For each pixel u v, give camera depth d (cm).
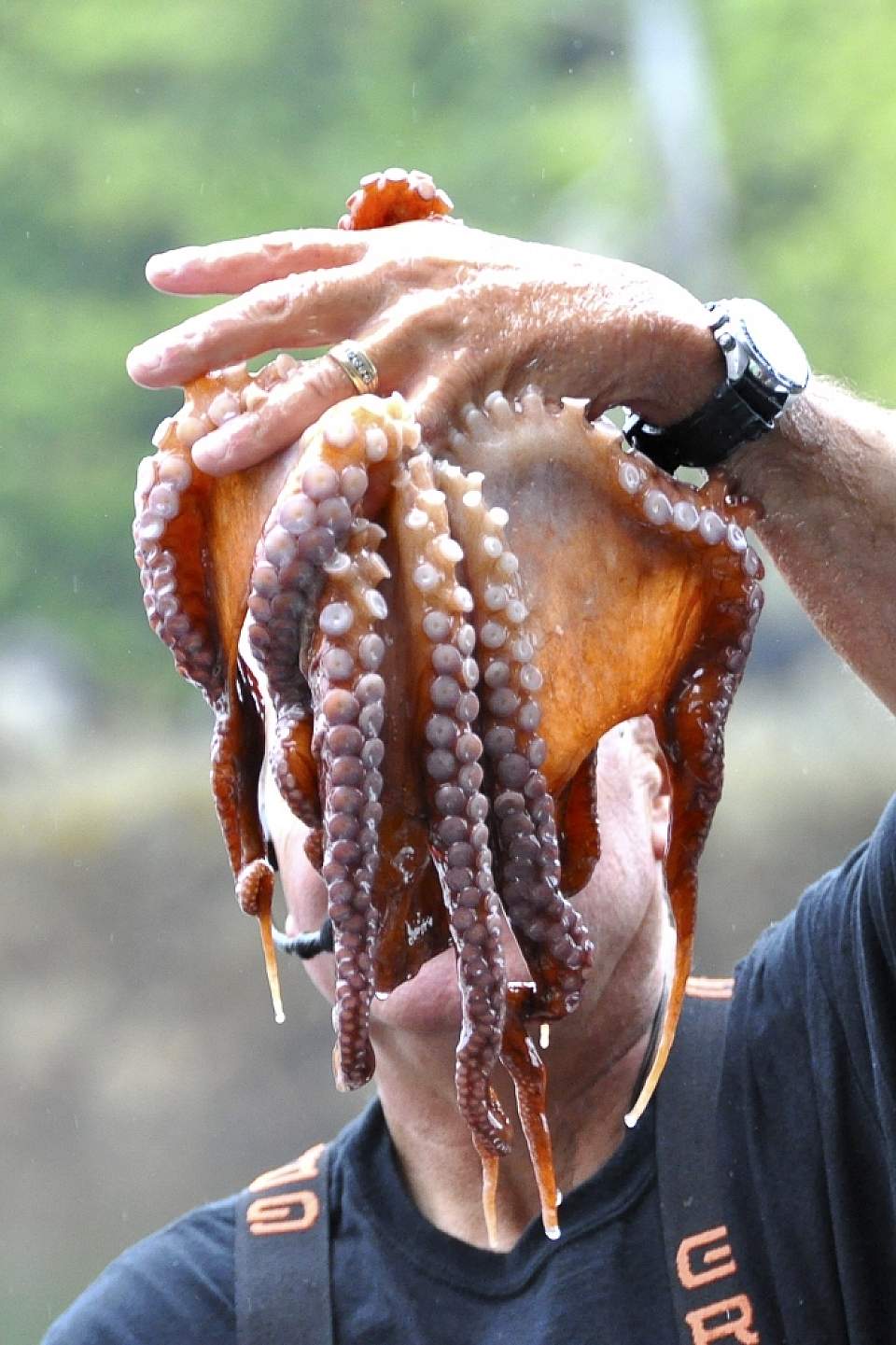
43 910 1142
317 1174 228
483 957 192
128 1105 1104
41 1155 1077
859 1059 217
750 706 1210
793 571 210
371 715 190
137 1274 228
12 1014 1114
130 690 1420
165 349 196
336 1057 192
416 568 191
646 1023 224
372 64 1532
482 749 192
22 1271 1061
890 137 1374
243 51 1516
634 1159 221
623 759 224
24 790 1261
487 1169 195
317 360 194
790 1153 218
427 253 197
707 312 201
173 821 1184
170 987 1133
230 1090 1100
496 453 195
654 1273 218
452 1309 220
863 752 1111
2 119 1445
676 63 1450
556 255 198
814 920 222
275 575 191
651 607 197
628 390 199
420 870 195
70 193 1459
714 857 1073
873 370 1309
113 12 1477
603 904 221
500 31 1530
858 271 1345
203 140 1495
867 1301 214
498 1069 221
